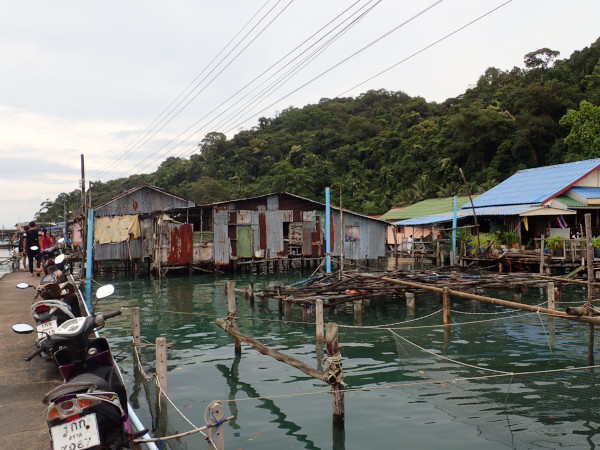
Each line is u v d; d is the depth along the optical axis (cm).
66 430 374
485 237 3061
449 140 6225
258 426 659
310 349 1093
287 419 682
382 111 9569
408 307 1582
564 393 746
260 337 1230
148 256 2986
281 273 3055
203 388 826
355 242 3238
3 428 515
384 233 3322
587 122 4194
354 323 1391
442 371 893
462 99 7694
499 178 5484
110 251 2956
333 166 7581
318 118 9819
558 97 5197
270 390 812
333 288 1562
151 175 9338
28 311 1142
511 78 7150
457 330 1248
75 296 921
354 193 6862
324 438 616
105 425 406
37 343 713
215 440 485
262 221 3050
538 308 984
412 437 611
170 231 2797
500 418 658
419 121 7644
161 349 684
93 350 472
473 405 710
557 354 1006
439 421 658
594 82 5350
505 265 2484
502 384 800
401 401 740
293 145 8581
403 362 962
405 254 3588
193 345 1149
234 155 8675
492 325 1301
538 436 599
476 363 950
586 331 1208
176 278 2788
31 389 638
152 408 734
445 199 4703
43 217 7438
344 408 682
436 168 6184
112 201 3462
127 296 2039
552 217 2831
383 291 1552
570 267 2150
